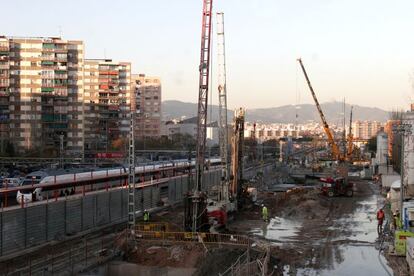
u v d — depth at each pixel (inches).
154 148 6894.7
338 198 3267.7
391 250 1592.0
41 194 2290.8
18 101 5871.1
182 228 1993.1
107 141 6501.0
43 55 5935.0
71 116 6063.0
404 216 1726.1
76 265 1456.7
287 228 2140.7
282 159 7785.4
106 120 7209.6
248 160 7057.1
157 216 2383.1
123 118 7337.6
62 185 2466.8
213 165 4547.2
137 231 1798.7
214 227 2042.3
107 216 2122.3
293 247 1738.4
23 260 1471.5
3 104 5816.9
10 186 2412.6
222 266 1470.2
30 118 5895.7
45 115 5959.6
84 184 2640.3
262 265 1299.2
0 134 5792.3
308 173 5447.8
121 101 7431.1
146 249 1648.6
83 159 4677.7
